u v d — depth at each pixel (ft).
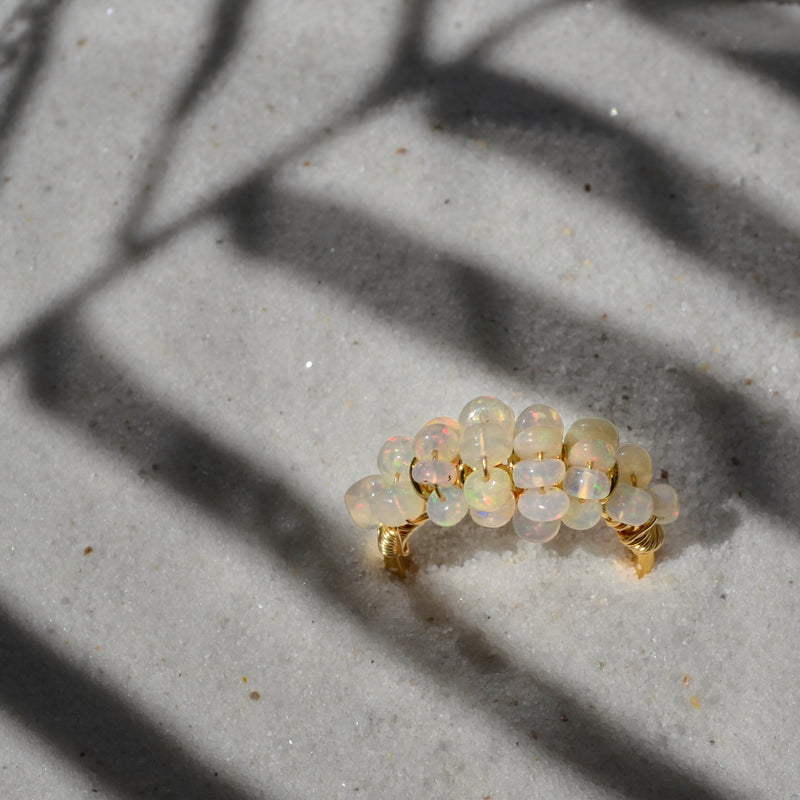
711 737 0.68
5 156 0.78
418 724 0.69
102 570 0.71
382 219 0.75
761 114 0.76
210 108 0.78
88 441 0.73
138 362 0.74
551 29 0.78
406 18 0.79
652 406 0.72
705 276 0.74
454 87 0.78
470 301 0.74
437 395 0.73
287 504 0.72
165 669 0.70
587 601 0.70
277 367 0.74
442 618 0.70
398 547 0.69
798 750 0.68
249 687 0.70
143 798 0.69
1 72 0.80
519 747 0.68
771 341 0.72
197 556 0.71
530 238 0.75
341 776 0.68
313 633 0.70
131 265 0.76
